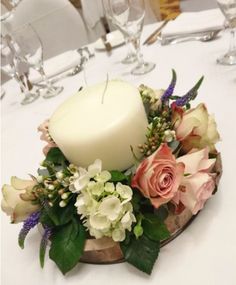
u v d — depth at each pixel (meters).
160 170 0.31
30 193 0.35
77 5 1.70
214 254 0.32
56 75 0.85
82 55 0.88
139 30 0.73
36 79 0.83
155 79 0.69
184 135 0.36
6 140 0.67
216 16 0.78
